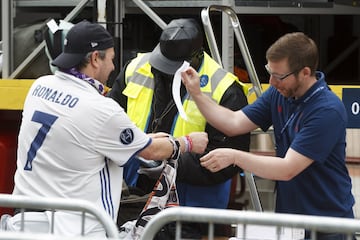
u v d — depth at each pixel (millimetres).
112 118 8938
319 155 8953
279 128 9586
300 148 8961
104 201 9070
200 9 14086
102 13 13031
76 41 9117
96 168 9055
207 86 10297
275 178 9055
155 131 10359
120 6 13234
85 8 14156
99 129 8922
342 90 11680
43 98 9172
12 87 12984
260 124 9906
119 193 9266
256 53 16406
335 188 9297
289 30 16625
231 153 9070
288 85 9070
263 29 16484
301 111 9164
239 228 8992
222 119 9805
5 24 13641
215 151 9094
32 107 9234
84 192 8969
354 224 7059
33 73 13430
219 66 10617
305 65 8977
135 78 10648
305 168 9062
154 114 10414
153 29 14906
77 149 8945
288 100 9398
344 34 17406
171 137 9477
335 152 9227
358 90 11625
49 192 9023
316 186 9258
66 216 8984
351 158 13516
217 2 13078
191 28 10219
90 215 8773
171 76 10133
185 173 10078
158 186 9578
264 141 13695
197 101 9797
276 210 9680
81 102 8969
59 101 9062
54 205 7879
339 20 17359
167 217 7379
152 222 7426
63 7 14281
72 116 8938
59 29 9969
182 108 9609
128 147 9039
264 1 14891
